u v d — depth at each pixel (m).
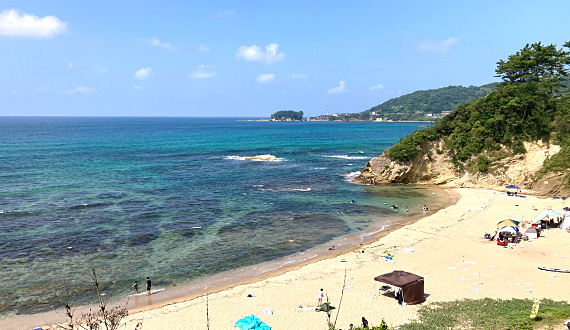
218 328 25.47
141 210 56.47
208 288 32.41
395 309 27.53
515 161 70.88
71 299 30.31
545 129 69.56
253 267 37.06
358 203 62.78
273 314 27.25
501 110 73.75
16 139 173.88
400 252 39.91
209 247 42.12
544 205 58.53
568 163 63.59
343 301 29.08
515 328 22.84
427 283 32.12
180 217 53.28
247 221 52.00
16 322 26.67
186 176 85.62
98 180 79.25
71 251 40.16
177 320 26.56
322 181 81.50
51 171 88.56
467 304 27.61
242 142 174.62
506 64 87.12
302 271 35.44
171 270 36.06
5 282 32.81
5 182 74.88
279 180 82.12
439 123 79.75
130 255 39.41
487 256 38.31
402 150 77.44
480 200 63.41
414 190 73.19
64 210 55.56
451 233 46.31
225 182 79.31
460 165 75.56
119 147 145.38
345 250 41.31
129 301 30.09
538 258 37.47
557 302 27.38
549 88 75.50
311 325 25.56
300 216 54.75
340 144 165.88
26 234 45.03
